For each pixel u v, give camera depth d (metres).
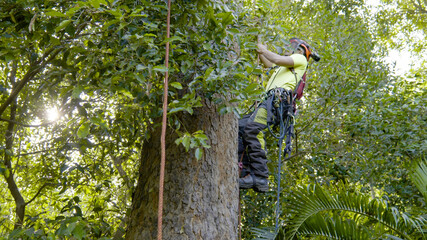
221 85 3.00
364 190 6.32
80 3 2.31
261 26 3.75
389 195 6.35
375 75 6.45
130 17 2.66
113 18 2.69
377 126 5.68
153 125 3.28
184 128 3.07
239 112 3.09
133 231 3.20
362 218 4.79
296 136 5.79
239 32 3.10
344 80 5.92
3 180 6.16
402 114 5.79
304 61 3.96
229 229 3.16
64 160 4.47
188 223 3.03
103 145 4.82
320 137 5.93
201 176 3.19
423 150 5.64
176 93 3.10
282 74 3.97
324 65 5.96
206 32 3.00
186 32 3.02
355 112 5.90
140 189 3.37
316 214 4.36
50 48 3.31
